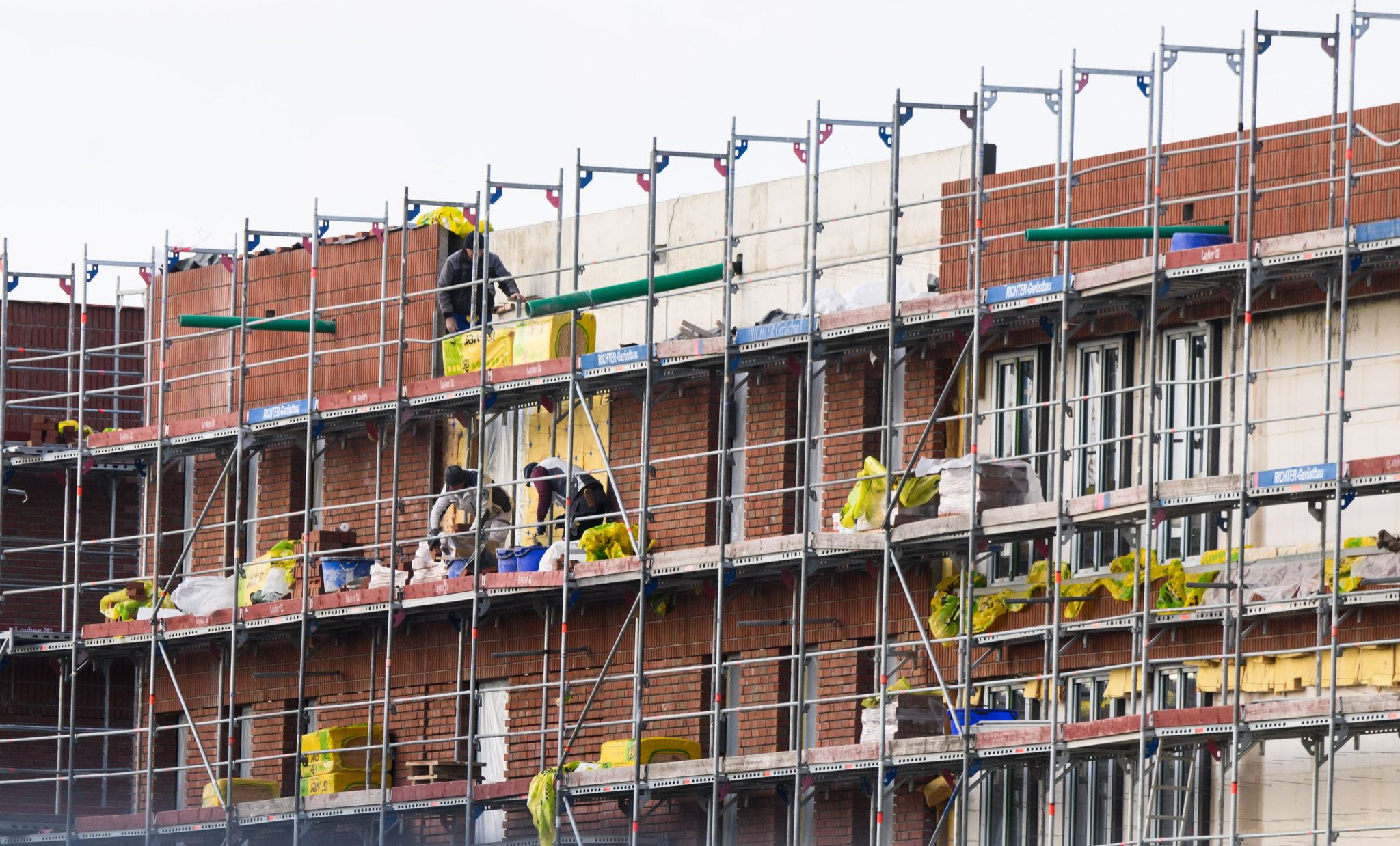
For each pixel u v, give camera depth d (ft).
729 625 332.19
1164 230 282.15
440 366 366.43
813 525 326.03
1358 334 277.23
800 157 320.29
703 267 337.31
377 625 366.43
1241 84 285.23
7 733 420.36
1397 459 259.39
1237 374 271.49
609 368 330.34
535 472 340.18
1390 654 267.18
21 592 407.85
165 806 402.11
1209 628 284.00
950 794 305.12
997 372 311.27
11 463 397.19
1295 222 282.77
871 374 321.32
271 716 370.12
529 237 367.45
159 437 378.73
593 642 346.54
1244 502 266.57
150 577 407.85
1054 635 280.92
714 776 307.78
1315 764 265.54
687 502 320.09
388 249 372.38
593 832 338.75
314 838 367.25
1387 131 277.44
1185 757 282.15
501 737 345.51
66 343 440.04
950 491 296.30
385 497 375.25
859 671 317.63
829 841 318.86
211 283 402.93
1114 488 296.71
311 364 360.28
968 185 315.37
